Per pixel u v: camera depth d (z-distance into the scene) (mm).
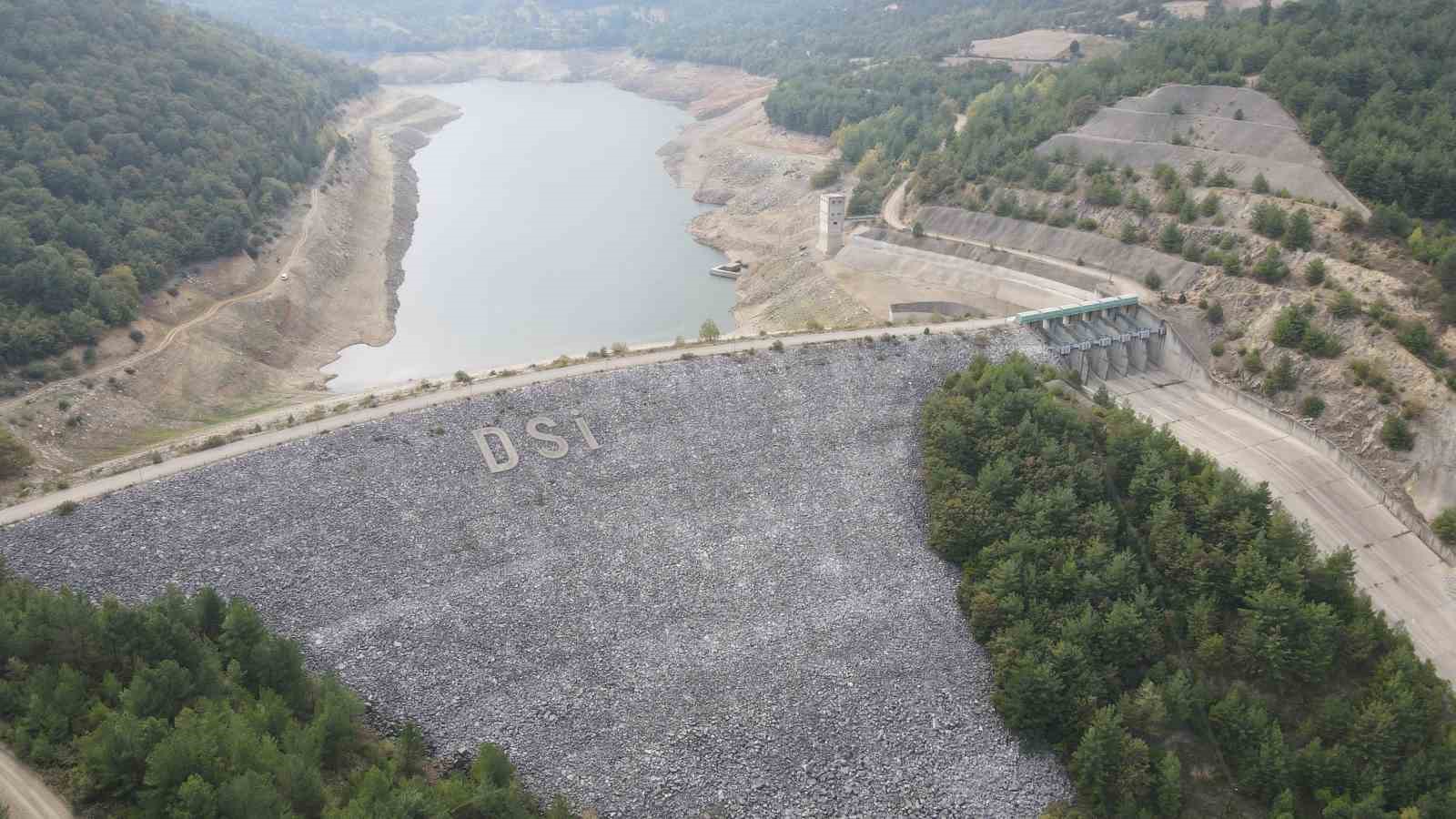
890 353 136750
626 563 101000
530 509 105500
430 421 112938
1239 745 80375
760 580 100875
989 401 120250
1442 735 79000
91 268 148000
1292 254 149375
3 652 69750
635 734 82688
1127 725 82250
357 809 59500
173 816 56750
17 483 106938
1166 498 101500
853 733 84750
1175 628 89938
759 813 77500
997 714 87312
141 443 127812
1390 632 89000
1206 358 150375
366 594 92750
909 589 100625
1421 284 136000
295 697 75562
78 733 65188
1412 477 122438
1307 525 102188
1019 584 94500
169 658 71438
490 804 68875
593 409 119438
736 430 120750
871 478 116062
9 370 128000
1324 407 133250
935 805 79375
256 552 94000
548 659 89312
